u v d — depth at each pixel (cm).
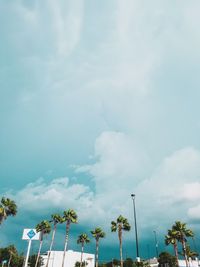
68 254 11762
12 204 5181
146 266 10175
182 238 5656
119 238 5612
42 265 10844
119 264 11575
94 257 12519
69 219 6438
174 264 9519
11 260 9619
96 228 7062
